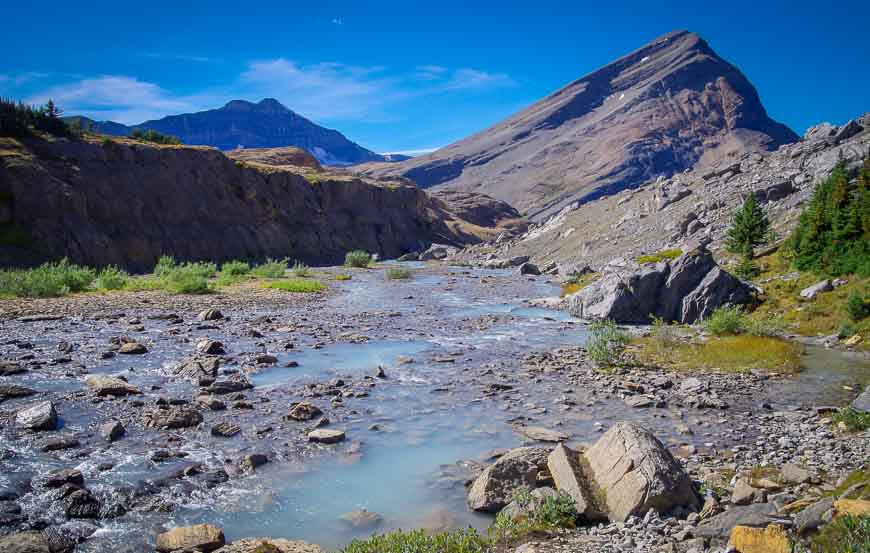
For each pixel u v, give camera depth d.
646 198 88.12
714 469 11.12
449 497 10.16
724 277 33.53
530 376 19.28
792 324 29.12
